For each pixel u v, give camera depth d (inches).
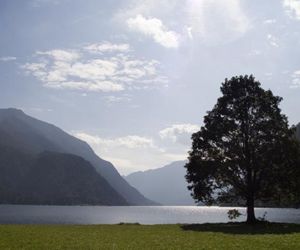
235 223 2534.5
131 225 2427.4
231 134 2512.3
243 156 2497.5
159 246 1240.8
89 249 1136.2
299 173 2410.2
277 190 2541.8
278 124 2480.3
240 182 2529.5
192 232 1839.3
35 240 1339.8
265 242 1374.3
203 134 2568.9
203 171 2506.2
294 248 1203.9
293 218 5959.6
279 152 2407.7
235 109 2508.6
